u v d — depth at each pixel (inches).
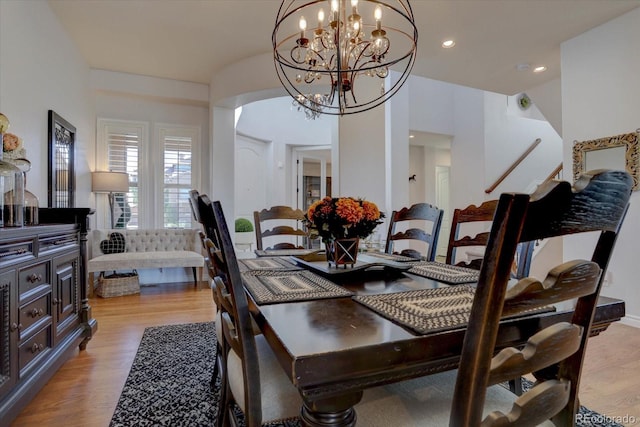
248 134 251.4
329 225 63.6
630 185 27.0
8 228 64.1
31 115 110.0
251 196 261.4
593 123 126.0
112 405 70.3
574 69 132.0
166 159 193.0
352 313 40.4
